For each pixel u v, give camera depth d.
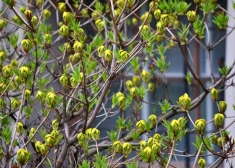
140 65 7.32
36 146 4.93
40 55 6.42
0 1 7.83
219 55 9.86
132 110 8.27
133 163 4.46
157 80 6.79
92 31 8.20
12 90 6.36
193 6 8.64
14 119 5.74
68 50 6.00
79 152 5.99
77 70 5.23
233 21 8.68
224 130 5.04
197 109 9.86
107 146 6.16
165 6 6.40
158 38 6.60
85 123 5.50
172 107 6.38
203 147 5.34
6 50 7.43
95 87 6.01
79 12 7.33
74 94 5.89
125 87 7.38
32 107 6.17
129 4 5.82
